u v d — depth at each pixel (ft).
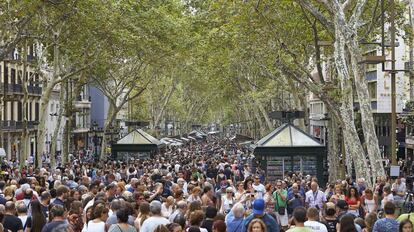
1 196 72.84
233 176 137.49
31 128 286.25
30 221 58.39
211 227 56.95
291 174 121.60
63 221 52.19
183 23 184.34
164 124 420.77
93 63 160.76
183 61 239.50
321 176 139.13
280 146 137.80
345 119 97.81
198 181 105.19
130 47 171.12
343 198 78.33
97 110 424.05
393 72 100.01
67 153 195.21
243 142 294.05
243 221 54.13
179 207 64.23
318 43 118.93
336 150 139.85
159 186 77.46
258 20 130.93
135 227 56.65
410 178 120.88
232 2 129.18
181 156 240.32
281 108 258.37
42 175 106.01
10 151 270.67
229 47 184.44
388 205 52.49
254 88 234.79
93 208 56.49
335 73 140.87
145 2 168.25
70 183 100.53
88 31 149.69
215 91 360.07
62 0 128.67
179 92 381.60
